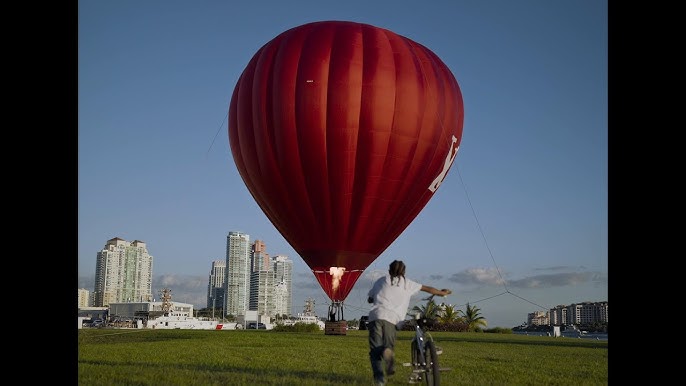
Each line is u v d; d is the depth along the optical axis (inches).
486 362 577.6
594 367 541.6
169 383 332.8
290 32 1033.5
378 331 312.8
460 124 1057.5
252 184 1037.2
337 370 447.8
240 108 1021.8
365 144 954.1
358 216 992.2
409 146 970.7
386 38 1016.2
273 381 351.9
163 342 853.8
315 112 951.6
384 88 957.2
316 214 994.7
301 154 964.0
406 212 1020.5
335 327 1103.0
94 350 650.2
